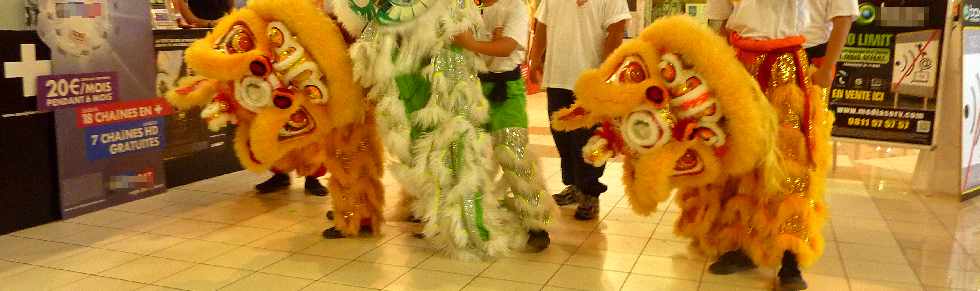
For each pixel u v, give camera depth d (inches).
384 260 135.5
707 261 135.8
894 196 189.9
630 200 122.8
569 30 165.9
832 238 152.3
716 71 108.8
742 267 128.7
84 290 121.3
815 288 123.5
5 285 123.3
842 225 162.2
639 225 159.0
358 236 149.0
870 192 194.4
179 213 169.6
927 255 141.9
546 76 171.6
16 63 151.3
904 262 137.4
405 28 127.3
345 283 124.1
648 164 114.8
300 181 202.8
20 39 151.6
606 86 114.9
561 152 173.6
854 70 204.1
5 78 149.7
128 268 132.0
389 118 130.1
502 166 139.3
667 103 112.3
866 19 200.7
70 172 164.4
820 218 120.0
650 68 113.7
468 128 130.6
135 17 175.5
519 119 139.4
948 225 163.2
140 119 179.9
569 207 174.2
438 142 131.2
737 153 110.6
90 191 169.5
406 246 143.6
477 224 133.6
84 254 140.0
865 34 201.3
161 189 187.6
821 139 118.7
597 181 162.6
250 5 130.5
